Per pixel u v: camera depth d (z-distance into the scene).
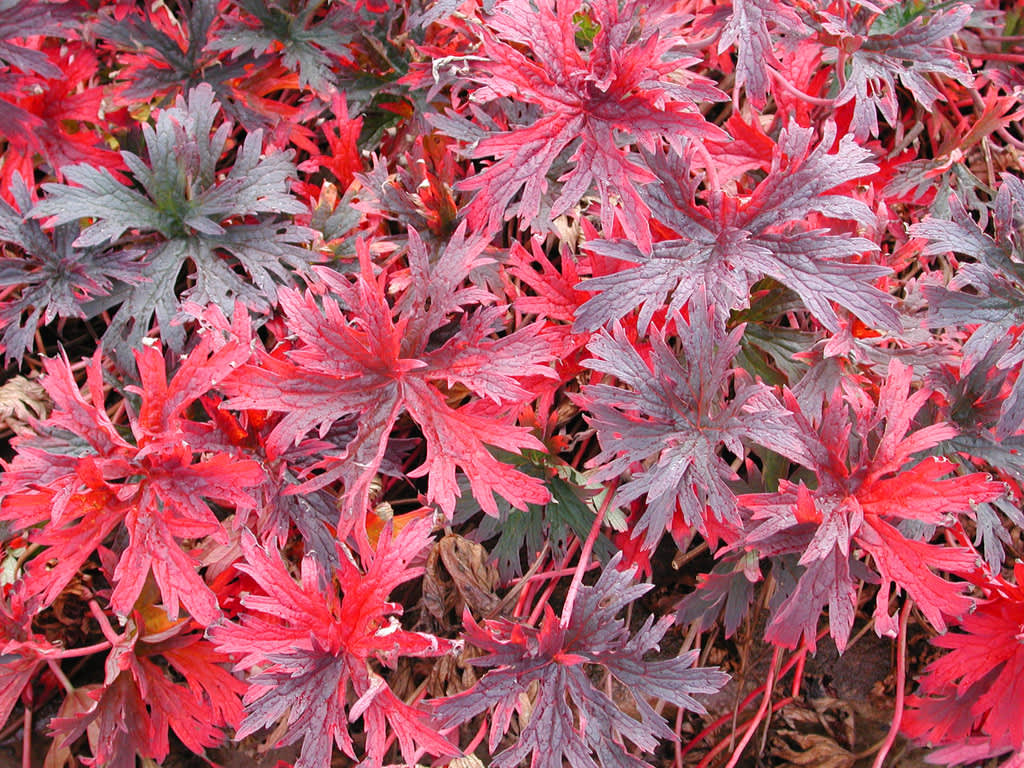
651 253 0.47
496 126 0.52
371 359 0.47
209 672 0.50
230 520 0.51
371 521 0.51
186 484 0.46
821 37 0.51
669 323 0.51
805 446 0.47
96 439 0.46
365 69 0.56
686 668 0.47
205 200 0.50
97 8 0.54
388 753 0.52
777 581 0.50
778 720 0.55
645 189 0.47
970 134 0.54
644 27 0.50
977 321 0.48
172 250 0.51
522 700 0.52
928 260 0.59
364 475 0.46
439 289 0.47
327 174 0.57
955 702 0.51
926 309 0.52
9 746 0.54
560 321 0.53
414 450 0.56
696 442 0.47
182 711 0.50
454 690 0.53
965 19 0.50
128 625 0.50
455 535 0.52
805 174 0.46
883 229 0.51
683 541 0.51
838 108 0.54
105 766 0.49
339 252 0.52
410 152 0.55
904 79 0.51
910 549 0.46
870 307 0.46
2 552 0.52
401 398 0.47
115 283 0.51
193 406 0.51
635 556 0.52
